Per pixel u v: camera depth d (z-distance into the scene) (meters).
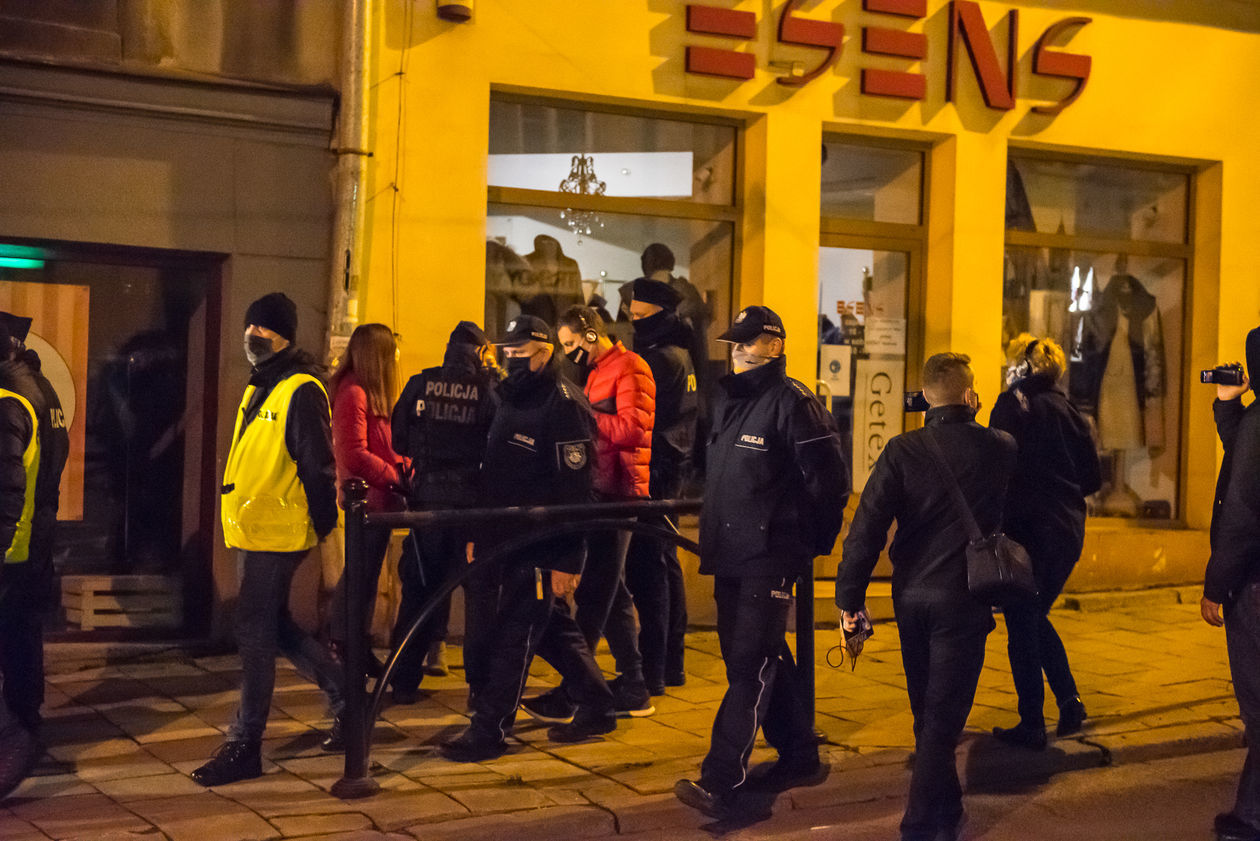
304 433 6.73
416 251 10.12
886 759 7.35
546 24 10.45
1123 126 12.32
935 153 12.03
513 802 6.47
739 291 11.48
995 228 11.94
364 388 8.08
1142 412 12.98
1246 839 6.32
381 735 7.64
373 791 6.52
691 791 6.50
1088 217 12.73
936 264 12.03
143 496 9.73
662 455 8.82
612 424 8.09
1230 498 6.21
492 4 10.27
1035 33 11.96
